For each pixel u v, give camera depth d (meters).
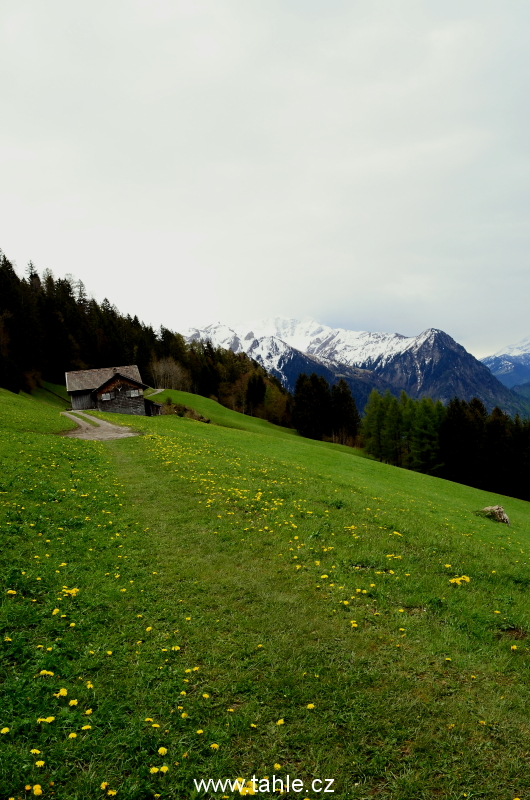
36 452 25.59
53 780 5.38
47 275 161.12
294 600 10.02
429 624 9.26
